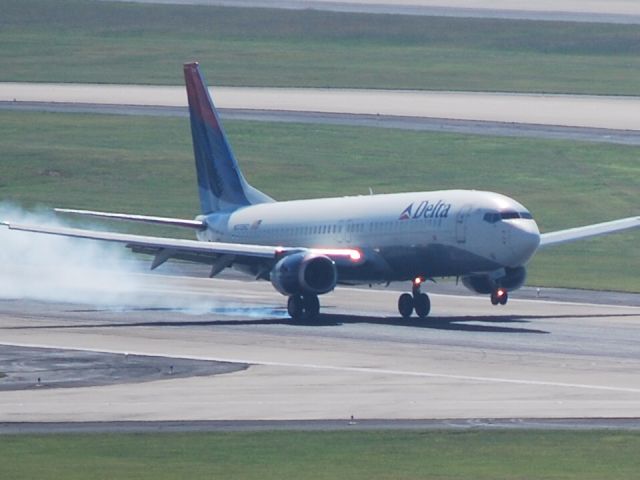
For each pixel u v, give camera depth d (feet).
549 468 469.57
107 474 459.32
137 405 583.58
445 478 454.40
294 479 453.17
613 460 481.87
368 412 568.00
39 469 466.29
